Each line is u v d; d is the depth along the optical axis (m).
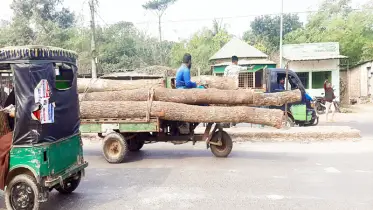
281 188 5.70
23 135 4.41
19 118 4.39
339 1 34.59
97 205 5.10
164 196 5.42
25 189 4.54
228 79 9.06
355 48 27.52
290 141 9.95
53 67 4.73
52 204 5.19
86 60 26.91
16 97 4.41
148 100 7.80
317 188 5.66
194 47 35.03
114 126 7.82
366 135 11.00
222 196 5.35
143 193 5.59
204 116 7.55
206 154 8.52
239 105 7.97
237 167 7.12
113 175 6.76
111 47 33.03
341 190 5.54
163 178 6.44
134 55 34.78
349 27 29.64
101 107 7.76
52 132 4.66
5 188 4.63
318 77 21.41
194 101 7.93
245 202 5.07
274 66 20.91
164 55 36.50
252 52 24.88
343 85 24.55
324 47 22.00
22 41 28.70
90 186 6.05
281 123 7.48
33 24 30.33
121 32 35.56
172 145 9.84
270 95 7.93
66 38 31.11
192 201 5.16
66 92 5.06
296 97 7.91
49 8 33.25
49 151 4.57
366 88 26.30
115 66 31.94
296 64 21.48
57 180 4.65
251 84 15.74
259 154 8.33
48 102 4.57
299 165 7.18
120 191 5.73
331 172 6.61
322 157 7.88
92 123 7.93
